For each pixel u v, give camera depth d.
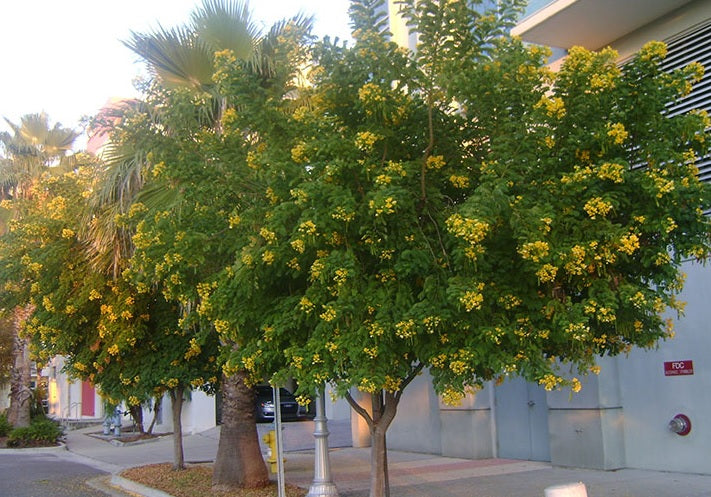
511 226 5.77
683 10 10.66
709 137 6.43
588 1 10.43
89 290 11.77
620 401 11.40
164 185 9.51
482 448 14.02
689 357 10.44
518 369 5.86
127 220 9.39
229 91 7.31
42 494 12.45
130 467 15.72
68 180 13.32
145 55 10.84
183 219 7.65
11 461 18.89
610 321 6.13
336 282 6.01
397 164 6.24
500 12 6.98
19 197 22.53
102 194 10.81
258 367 7.18
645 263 5.98
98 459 18.86
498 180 5.90
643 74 6.49
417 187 6.76
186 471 13.48
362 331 5.89
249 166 7.40
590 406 11.38
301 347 6.45
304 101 8.68
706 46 10.38
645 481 10.07
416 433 15.96
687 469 10.41
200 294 7.20
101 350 12.66
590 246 5.73
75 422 35.25
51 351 12.69
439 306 5.81
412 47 13.99
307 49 7.93
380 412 7.23
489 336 5.73
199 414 24.78
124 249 11.48
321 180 6.25
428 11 6.94
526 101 6.47
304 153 6.63
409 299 6.10
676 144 6.48
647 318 6.48
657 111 6.42
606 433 11.20
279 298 6.81
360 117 7.27
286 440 19.56
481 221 5.43
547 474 11.40
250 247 6.70
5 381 30.39
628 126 6.46
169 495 11.27
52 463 18.22
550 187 6.16
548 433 12.91
